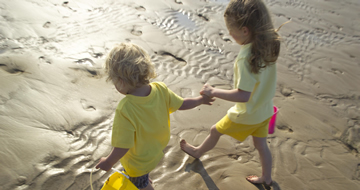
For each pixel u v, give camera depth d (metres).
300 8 6.71
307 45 4.99
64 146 2.17
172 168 2.19
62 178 1.94
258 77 1.64
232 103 3.10
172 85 3.18
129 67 1.34
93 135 2.33
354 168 2.52
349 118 3.26
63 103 2.57
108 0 4.85
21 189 1.83
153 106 1.48
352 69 4.44
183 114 2.78
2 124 2.22
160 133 1.56
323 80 4.00
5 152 2.02
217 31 4.73
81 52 3.35
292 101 3.39
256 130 1.96
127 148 1.39
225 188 2.10
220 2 5.97
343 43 5.32
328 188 2.27
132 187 1.44
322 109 3.34
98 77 3.03
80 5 4.48
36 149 2.09
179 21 4.76
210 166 2.27
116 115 1.40
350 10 7.10
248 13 1.52
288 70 4.09
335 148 2.74
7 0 4.11
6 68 2.83
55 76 2.88
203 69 3.64
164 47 3.89
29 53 3.13
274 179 2.25
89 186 1.92
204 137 2.56
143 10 4.82
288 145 2.66
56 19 3.95
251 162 2.38
